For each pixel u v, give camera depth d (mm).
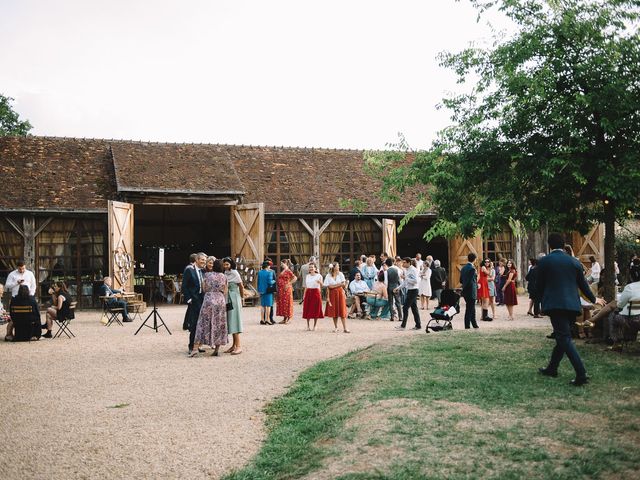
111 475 4828
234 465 5016
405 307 13734
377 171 18312
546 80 9047
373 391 6496
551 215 9359
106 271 20094
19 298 12164
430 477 4047
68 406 6898
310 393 7203
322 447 4957
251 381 8188
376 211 22359
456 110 10281
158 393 7512
